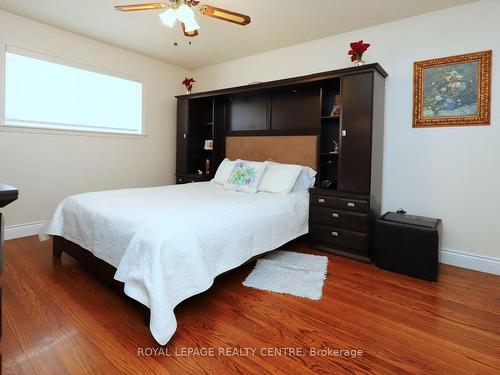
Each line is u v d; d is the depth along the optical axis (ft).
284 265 8.64
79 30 11.14
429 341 5.32
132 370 4.52
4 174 10.18
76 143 11.88
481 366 4.70
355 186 9.32
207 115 15.44
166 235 5.50
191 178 14.33
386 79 10.07
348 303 6.64
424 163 9.52
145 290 5.29
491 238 8.57
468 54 8.60
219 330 5.58
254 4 8.82
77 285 7.16
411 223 8.40
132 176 13.89
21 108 10.47
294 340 5.31
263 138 12.82
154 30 11.03
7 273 7.77
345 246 9.55
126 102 13.56
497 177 8.41
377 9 9.05
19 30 10.12
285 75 12.51
